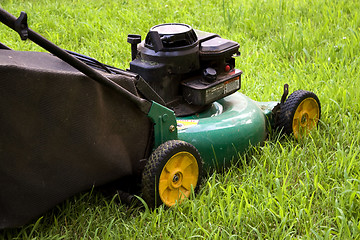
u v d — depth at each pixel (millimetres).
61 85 1881
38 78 1835
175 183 2186
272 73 3225
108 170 2078
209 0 4566
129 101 2072
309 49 3545
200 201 2162
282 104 2602
